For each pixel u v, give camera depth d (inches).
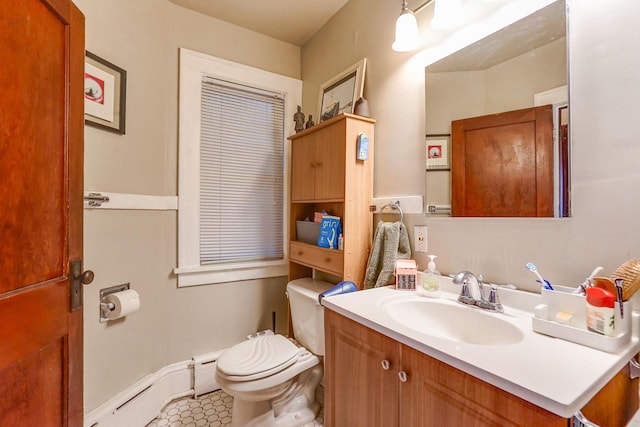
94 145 55.5
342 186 61.0
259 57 87.6
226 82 82.5
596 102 34.7
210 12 78.3
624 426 28.1
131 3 63.5
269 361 57.6
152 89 68.6
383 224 58.6
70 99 37.2
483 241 45.7
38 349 31.7
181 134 74.8
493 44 44.8
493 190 44.6
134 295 58.4
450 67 50.5
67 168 36.7
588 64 35.4
